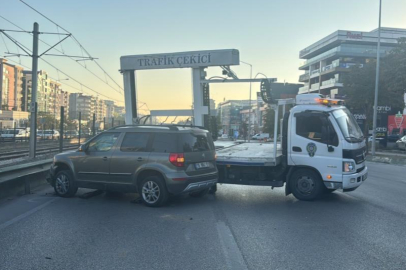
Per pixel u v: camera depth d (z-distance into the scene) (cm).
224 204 852
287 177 892
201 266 464
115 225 655
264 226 657
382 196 980
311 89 7244
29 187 966
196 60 1130
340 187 841
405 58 2684
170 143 798
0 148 2712
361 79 3275
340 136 841
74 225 653
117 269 452
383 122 4562
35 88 1883
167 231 620
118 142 853
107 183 851
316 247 541
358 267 463
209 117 1232
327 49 7081
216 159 923
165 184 793
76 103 14888
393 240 577
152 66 1158
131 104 1191
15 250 518
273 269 456
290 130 888
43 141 3291
